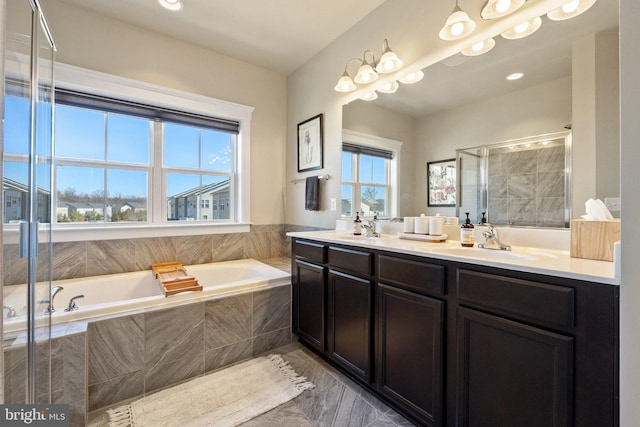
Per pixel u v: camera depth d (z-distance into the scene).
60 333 1.39
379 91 2.19
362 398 1.61
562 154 1.34
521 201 1.48
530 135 1.45
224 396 1.63
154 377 1.70
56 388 1.34
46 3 2.04
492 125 1.59
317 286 2.00
